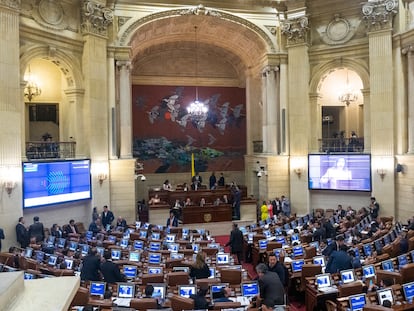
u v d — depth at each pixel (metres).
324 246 11.59
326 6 18.62
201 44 23.00
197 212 18.58
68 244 12.16
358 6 17.94
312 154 18.56
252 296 7.65
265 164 19.50
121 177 17.42
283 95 19.36
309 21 19.06
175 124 23.77
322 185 18.38
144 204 21.11
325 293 7.73
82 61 16.41
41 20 14.98
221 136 24.36
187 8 18.06
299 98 18.89
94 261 8.49
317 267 8.84
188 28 20.08
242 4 18.86
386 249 10.31
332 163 18.11
